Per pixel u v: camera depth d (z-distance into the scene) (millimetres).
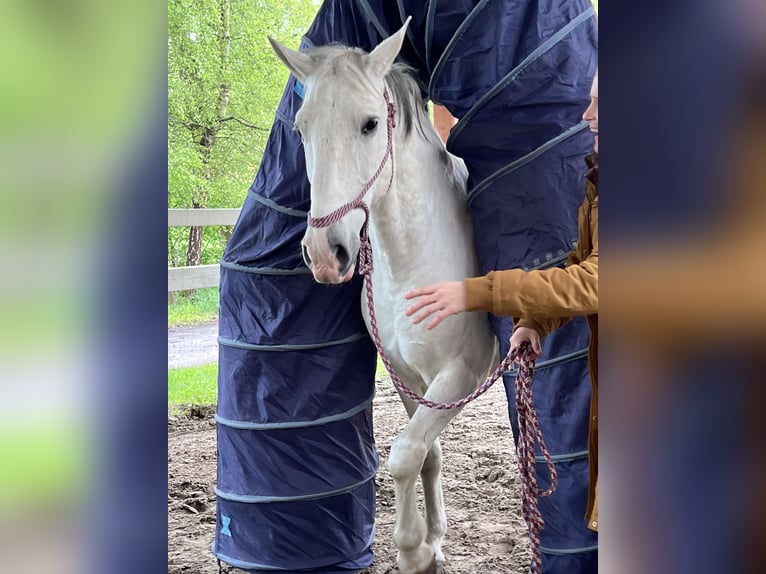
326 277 1788
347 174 1814
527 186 2068
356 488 2436
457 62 2113
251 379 2379
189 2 9820
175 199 9945
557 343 2043
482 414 4879
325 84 1839
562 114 2043
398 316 2148
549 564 2121
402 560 2217
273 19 10906
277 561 2350
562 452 2049
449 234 2180
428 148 2178
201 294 9195
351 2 2402
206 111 10430
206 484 3521
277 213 2367
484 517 3088
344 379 2404
